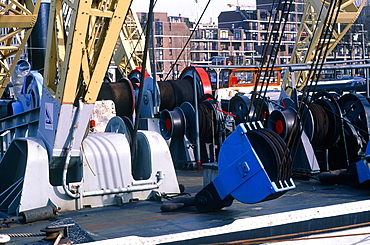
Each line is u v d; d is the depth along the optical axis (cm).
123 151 862
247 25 10988
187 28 10025
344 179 989
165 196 870
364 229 730
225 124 1331
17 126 988
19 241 646
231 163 712
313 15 2495
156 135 929
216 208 761
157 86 1430
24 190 775
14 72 1628
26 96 1203
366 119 1078
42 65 1683
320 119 1070
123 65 2752
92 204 830
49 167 810
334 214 705
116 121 974
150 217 748
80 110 783
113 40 771
